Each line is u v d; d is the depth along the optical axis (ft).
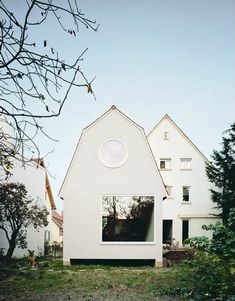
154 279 45.09
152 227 65.72
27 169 95.55
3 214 71.92
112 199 66.44
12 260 77.10
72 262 65.72
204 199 128.57
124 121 68.28
